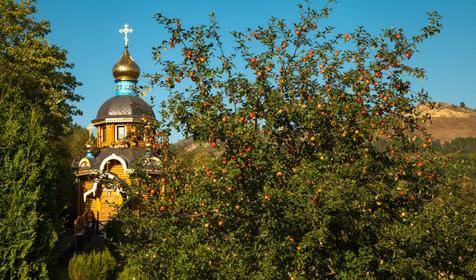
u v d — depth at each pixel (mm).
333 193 7137
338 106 8516
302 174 7648
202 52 9023
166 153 10406
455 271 9641
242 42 9266
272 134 8992
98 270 17391
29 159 10625
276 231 7797
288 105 8719
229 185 8211
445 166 8703
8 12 28859
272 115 8719
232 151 8398
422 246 8125
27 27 30188
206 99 8828
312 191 7379
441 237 8328
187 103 8867
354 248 8234
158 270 9617
